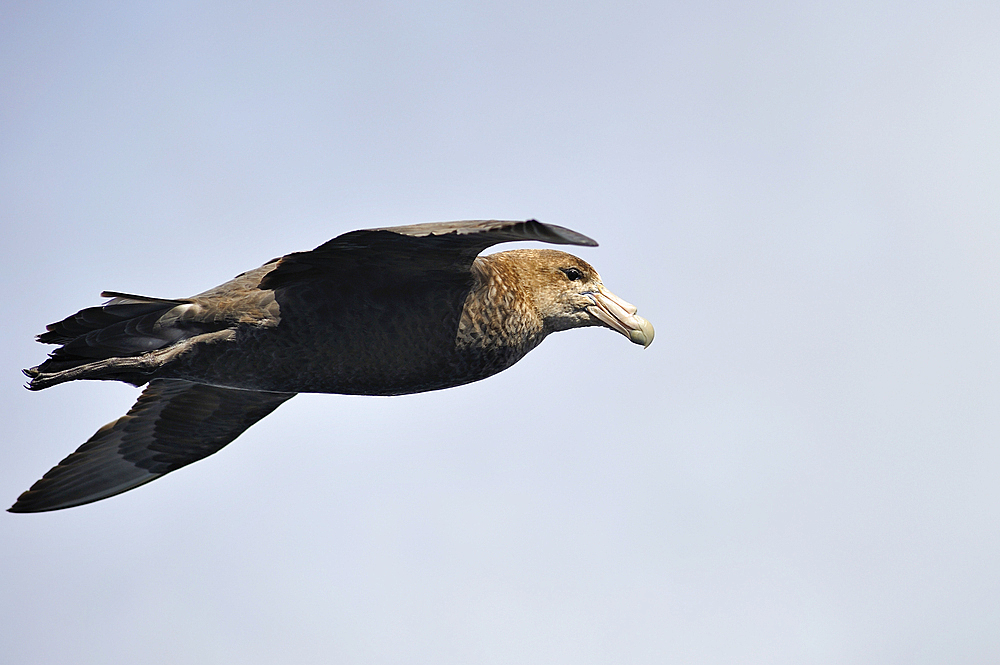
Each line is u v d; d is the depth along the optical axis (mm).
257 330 12172
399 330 12383
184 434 15758
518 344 13594
